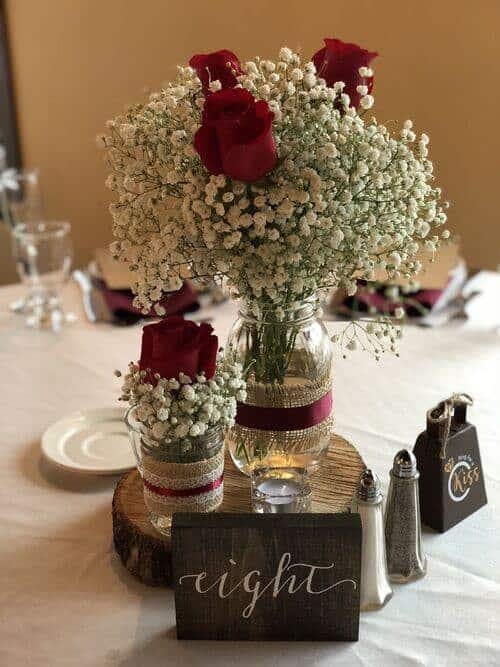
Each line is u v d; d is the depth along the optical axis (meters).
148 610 0.92
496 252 2.28
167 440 0.91
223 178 0.84
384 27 2.21
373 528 0.89
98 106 2.78
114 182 0.97
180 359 0.91
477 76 2.14
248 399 1.03
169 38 2.55
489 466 1.19
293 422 1.03
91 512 1.10
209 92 0.94
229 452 1.17
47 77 2.87
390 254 0.93
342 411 1.35
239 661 0.84
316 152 0.86
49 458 1.19
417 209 0.93
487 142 2.19
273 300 0.96
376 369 1.51
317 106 0.89
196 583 0.85
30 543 1.04
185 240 0.91
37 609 0.92
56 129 2.93
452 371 1.49
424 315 1.69
